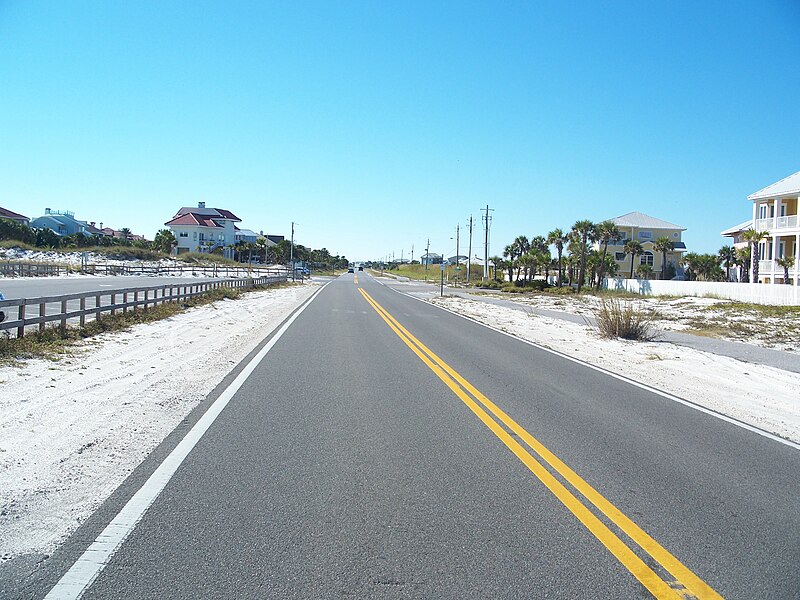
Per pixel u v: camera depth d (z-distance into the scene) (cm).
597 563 452
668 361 1706
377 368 1368
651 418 959
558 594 406
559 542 486
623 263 8631
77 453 677
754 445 812
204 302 3086
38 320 1477
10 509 518
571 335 2397
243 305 3284
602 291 6359
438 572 431
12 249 7838
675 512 559
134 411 882
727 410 1055
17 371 1137
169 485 588
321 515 526
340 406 962
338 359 1486
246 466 652
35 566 425
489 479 634
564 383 1268
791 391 1285
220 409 919
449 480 627
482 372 1373
